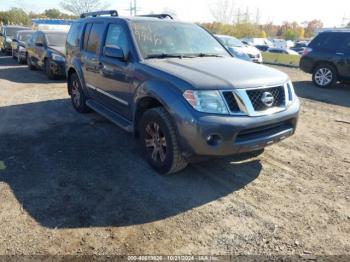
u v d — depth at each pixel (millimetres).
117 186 3871
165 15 5848
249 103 3549
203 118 3420
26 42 14898
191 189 3824
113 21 5188
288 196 3707
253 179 4086
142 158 4633
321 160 4699
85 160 4562
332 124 6547
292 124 4074
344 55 10250
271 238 2996
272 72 4113
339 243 2947
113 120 5066
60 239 2941
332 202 3600
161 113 3836
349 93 9977
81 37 6250
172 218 3277
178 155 3809
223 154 3531
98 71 5457
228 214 3354
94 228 3105
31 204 3475
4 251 2779
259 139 3658
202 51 4934
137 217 3285
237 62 4488
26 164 4414
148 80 4062
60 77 11117
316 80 11102
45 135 5547
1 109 7258
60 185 3877
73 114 6871
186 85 3564
